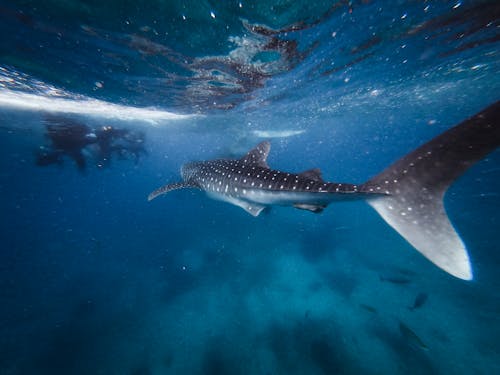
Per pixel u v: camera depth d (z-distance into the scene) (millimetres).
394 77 14438
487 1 7516
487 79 18703
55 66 9227
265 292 13078
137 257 21188
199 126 24297
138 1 5859
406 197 3234
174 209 42219
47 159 17516
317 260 15945
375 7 7020
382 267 14289
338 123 30812
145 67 9648
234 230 22812
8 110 14945
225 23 7008
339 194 3719
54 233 38688
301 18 7031
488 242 14484
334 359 8578
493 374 7359
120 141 20297
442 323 9453
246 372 8625
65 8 5996
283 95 15008
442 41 10227
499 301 9766
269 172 5344
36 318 13695
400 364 8094
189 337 10680
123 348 10609
